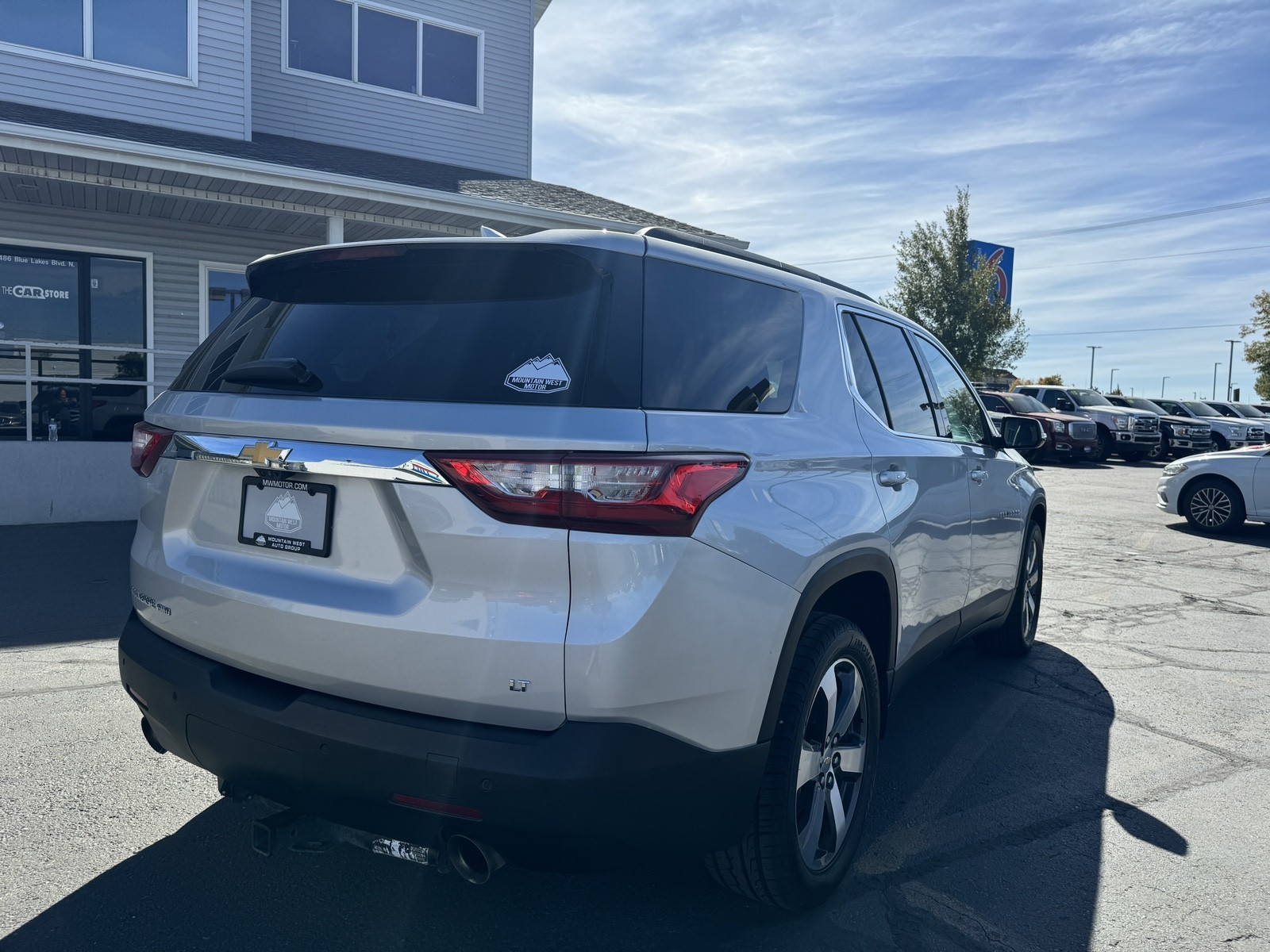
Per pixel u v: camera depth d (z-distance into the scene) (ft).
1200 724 14.98
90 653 16.34
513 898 9.14
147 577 8.91
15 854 9.60
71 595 20.47
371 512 7.34
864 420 10.62
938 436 13.23
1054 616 22.74
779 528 8.08
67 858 9.57
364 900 9.01
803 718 8.41
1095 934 8.91
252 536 8.09
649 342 7.59
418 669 7.00
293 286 9.07
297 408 7.67
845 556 9.11
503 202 35.70
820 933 8.77
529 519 6.80
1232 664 18.53
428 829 7.09
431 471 6.99
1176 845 10.77
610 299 7.53
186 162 29.99
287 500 7.84
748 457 7.91
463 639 6.88
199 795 11.07
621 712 6.82
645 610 6.86
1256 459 36.94
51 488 30.73
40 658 15.94
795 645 8.25
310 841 8.14
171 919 8.56
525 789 6.65
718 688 7.43
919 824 11.16
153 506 9.06
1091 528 39.63
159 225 37.83
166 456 8.86
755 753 7.82
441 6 48.75
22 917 8.51
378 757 6.98
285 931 8.45
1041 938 8.83
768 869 8.32
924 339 13.84
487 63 50.49
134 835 10.09
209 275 39.14
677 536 7.06
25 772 11.52
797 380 9.52
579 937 8.54
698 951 8.41
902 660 11.41
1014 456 16.74
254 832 8.02
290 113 44.96
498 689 6.83
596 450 6.83
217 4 38.96
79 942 8.16
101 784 11.27
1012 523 16.05
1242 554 33.32
